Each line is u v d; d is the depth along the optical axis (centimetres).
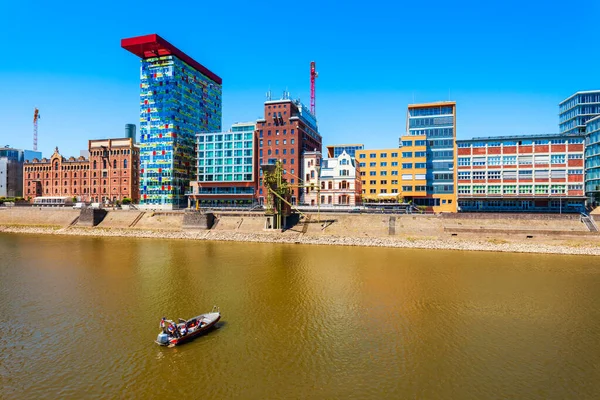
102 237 10550
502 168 10938
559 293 4934
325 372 2947
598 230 8200
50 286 5244
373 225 9600
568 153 10475
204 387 2739
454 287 5197
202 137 14675
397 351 3294
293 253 7831
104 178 16088
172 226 11194
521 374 2923
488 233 8712
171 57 14838
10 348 3331
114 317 4059
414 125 13200
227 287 5188
